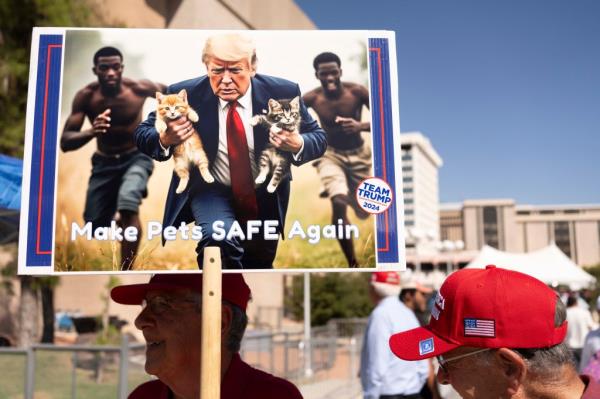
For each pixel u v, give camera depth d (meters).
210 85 1.66
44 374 5.80
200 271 1.58
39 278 10.78
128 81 1.65
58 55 1.65
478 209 178.62
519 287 1.41
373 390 4.07
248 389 1.86
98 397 5.54
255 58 1.67
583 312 9.08
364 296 27.05
